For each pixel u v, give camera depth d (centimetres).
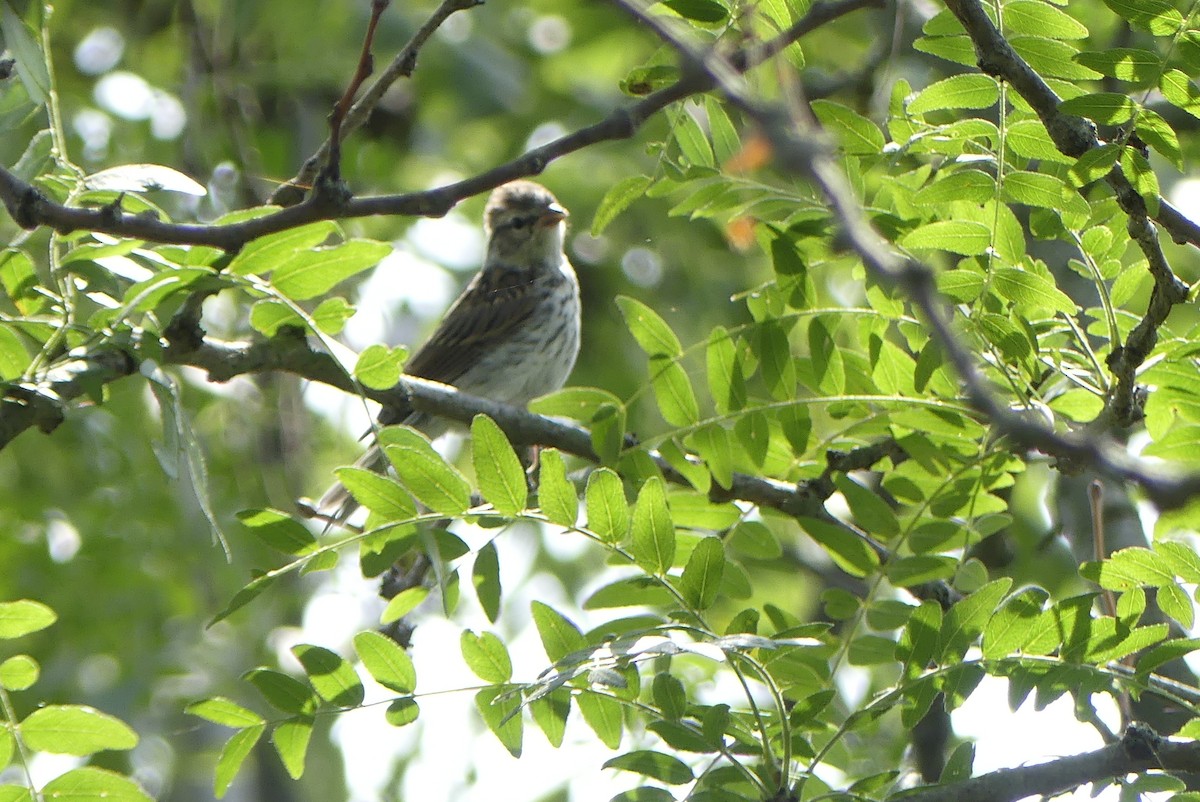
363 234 1961
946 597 933
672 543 716
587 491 717
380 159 2014
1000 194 780
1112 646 716
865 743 1141
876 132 808
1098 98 716
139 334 769
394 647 715
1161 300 746
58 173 825
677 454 897
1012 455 845
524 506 714
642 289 1942
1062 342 888
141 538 1591
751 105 386
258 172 1828
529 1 2194
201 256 778
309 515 955
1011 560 1302
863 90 1256
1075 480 1131
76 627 1533
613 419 882
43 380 745
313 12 1991
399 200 714
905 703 728
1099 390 826
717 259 1964
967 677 721
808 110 774
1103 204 801
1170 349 812
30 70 779
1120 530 1086
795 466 930
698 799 707
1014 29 766
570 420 946
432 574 816
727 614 1106
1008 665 722
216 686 1559
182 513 1619
